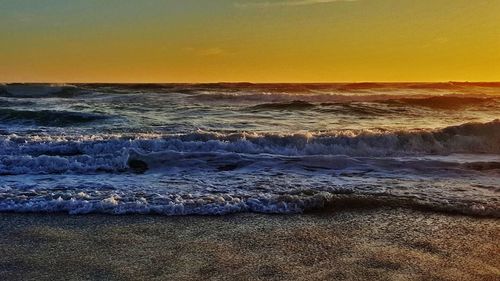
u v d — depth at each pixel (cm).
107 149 1116
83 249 571
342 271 509
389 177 918
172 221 675
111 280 487
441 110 2367
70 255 553
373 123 1848
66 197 759
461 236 618
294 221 679
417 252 562
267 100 2897
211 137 1203
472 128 1200
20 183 857
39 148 1109
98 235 619
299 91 3866
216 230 640
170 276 496
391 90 4169
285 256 550
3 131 1530
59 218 684
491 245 587
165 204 730
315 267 519
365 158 1034
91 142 1127
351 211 721
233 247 578
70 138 1205
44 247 577
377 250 568
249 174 936
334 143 1156
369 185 855
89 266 522
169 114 2094
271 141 1162
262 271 509
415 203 748
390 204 746
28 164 966
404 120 1978
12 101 2653
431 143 1167
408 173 948
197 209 714
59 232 629
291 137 1166
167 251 565
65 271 509
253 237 613
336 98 2911
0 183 855
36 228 643
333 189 818
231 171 961
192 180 890
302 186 845
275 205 730
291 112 2227
